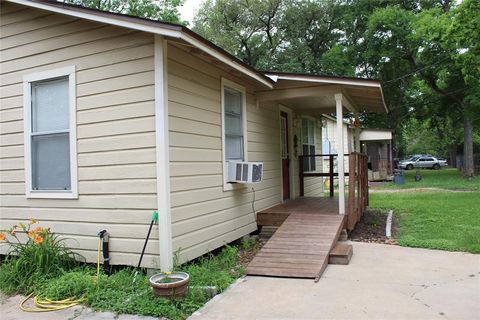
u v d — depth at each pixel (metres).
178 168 5.09
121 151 5.04
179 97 5.18
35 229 5.40
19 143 5.86
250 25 28.86
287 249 5.72
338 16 27.81
